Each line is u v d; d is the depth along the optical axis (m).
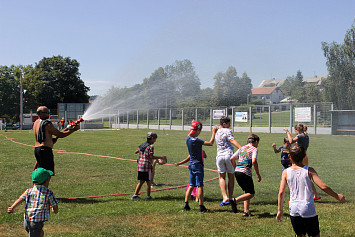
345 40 49.53
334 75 50.62
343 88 49.72
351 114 31.02
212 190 8.39
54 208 4.55
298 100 82.38
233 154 6.69
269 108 38.31
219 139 6.76
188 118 47.00
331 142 22.98
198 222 5.73
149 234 5.13
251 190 6.13
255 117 39.78
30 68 71.38
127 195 7.91
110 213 6.26
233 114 41.94
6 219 5.82
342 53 49.81
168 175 10.70
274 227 5.43
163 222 5.73
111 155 16.22
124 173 11.04
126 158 15.04
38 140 7.01
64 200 7.32
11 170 11.45
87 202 7.17
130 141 25.92
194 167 6.48
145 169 7.43
